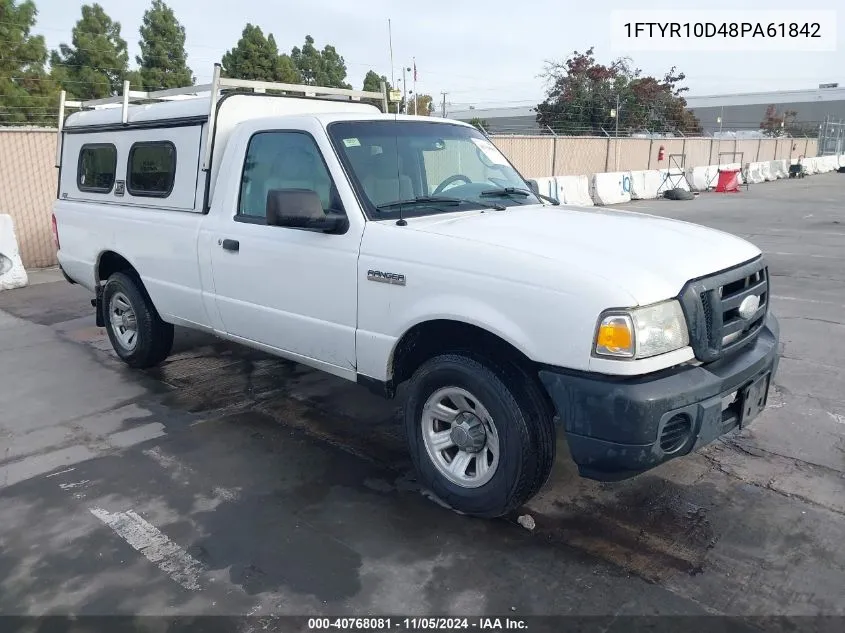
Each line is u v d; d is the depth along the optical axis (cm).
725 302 329
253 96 499
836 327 695
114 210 570
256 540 346
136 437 468
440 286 344
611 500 379
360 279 379
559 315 306
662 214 1797
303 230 410
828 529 349
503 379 332
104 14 2753
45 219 1138
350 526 357
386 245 368
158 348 582
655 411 295
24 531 355
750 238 1324
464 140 477
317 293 406
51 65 2469
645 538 344
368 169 403
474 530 353
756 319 365
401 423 489
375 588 308
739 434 456
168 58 2981
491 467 346
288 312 429
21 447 454
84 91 2559
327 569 322
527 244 334
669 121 4128
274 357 635
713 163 3559
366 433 473
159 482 405
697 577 313
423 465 377
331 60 3878
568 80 3981
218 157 480
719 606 295
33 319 791
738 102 7394
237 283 459
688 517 362
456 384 351
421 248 354
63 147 654
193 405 524
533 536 347
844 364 586
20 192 1107
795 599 298
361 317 384
